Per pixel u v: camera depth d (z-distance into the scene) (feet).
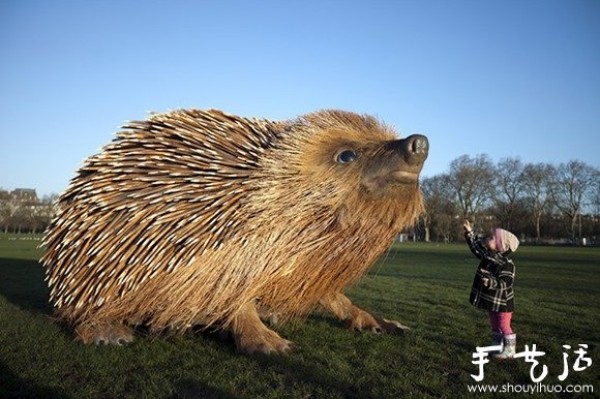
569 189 243.60
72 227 17.94
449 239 226.38
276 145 17.65
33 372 14.83
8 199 298.35
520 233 256.52
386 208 16.20
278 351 16.75
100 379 14.47
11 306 25.58
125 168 17.89
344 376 14.76
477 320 24.09
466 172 239.91
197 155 17.70
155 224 16.71
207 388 13.79
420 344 18.80
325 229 16.30
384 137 17.89
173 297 16.66
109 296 17.21
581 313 26.84
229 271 16.33
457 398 13.52
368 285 40.19
